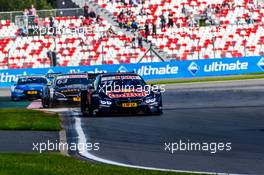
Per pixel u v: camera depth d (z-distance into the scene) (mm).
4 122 58938
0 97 119125
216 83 122625
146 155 38656
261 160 35781
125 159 37188
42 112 72250
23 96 106500
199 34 156875
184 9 163875
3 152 39719
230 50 155750
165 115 66250
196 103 81875
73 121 62406
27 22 159500
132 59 152125
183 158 37156
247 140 44125
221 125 54375
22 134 50656
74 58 153625
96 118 65312
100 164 34500
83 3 167625
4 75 144250
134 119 62750
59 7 175875
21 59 154875
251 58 144625
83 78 86062
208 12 164000
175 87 118062
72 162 34375
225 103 79500
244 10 165125
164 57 154250
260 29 158750
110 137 48281
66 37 156750
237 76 138250
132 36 155875
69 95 82750
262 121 56781
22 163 33312
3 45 156375
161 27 158000
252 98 85688
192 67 143250
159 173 30797
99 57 153250
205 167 33750
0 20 160500
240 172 32062
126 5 165125
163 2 165500
